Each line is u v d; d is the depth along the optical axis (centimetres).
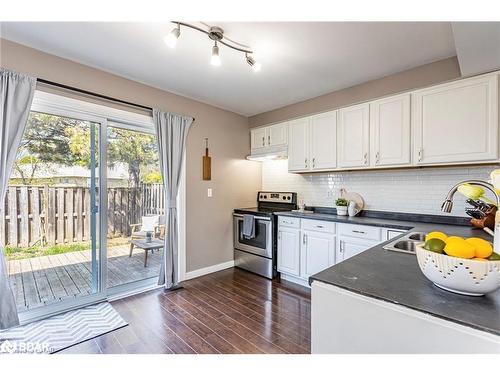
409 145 242
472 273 78
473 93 209
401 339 80
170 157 300
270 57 226
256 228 348
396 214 278
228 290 291
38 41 201
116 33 190
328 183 343
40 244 230
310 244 298
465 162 213
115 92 261
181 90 303
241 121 398
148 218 310
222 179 368
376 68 246
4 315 192
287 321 224
